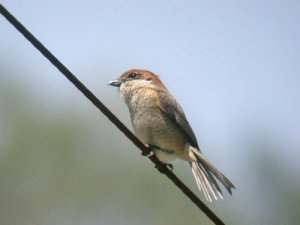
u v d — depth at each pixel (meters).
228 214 14.55
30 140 14.98
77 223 14.74
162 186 14.63
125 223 14.57
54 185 14.81
